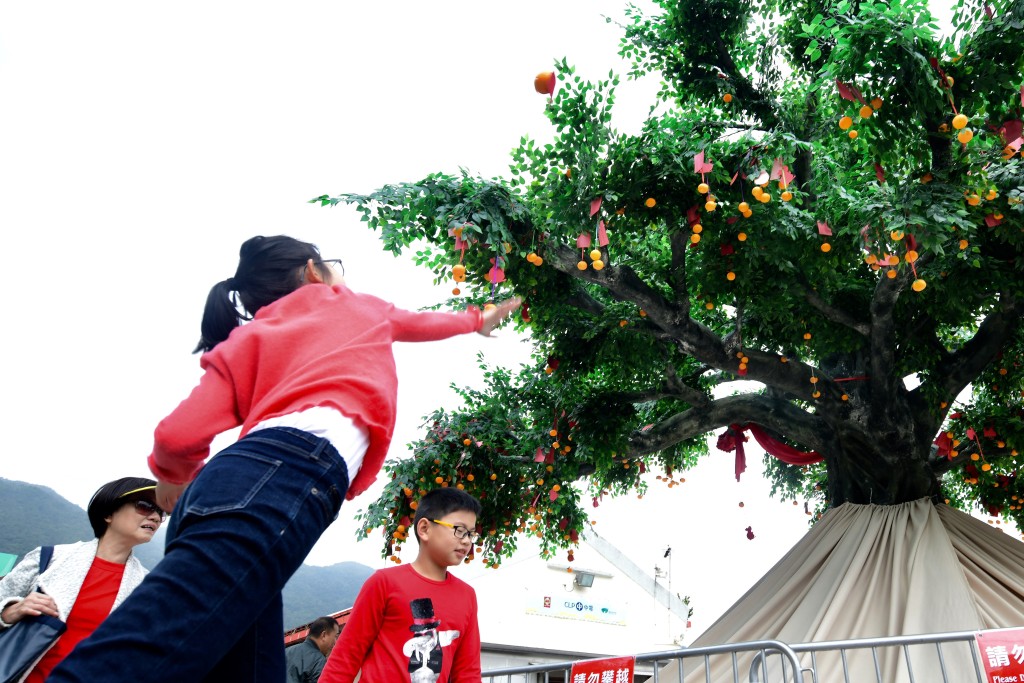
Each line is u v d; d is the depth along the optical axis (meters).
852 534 7.27
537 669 5.00
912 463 7.95
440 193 6.04
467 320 1.82
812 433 8.73
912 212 5.66
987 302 7.24
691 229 7.05
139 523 2.81
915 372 8.36
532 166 6.54
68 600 2.62
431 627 2.89
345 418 1.37
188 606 1.07
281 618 1.44
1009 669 3.62
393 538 9.33
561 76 6.22
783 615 6.83
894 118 5.74
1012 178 6.01
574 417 9.02
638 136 6.65
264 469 1.23
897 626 6.14
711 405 9.21
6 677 2.45
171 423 1.31
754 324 8.61
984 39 5.43
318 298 1.60
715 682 6.42
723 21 8.34
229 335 1.60
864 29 5.31
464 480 9.45
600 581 19.12
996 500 9.47
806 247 6.86
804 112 7.98
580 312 8.57
